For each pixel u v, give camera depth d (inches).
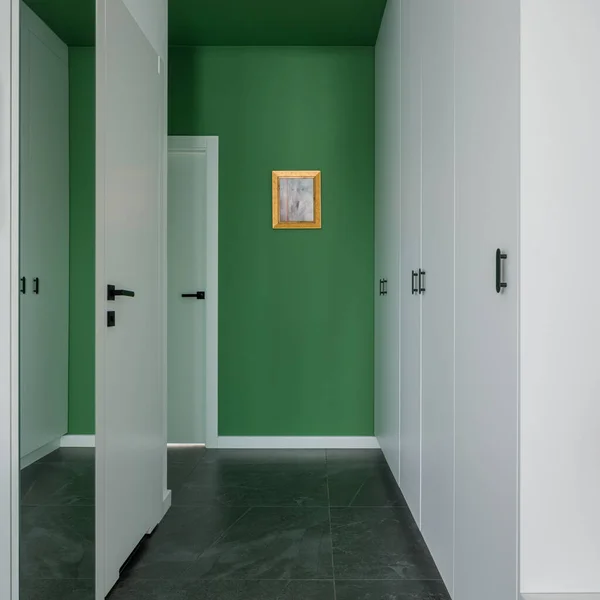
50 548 74.3
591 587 51.2
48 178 76.8
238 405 160.7
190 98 160.1
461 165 69.9
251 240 160.7
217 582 83.0
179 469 139.9
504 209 54.7
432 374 86.2
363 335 161.2
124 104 85.5
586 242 50.7
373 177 160.9
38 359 73.3
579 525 51.1
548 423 51.0
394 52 123.6
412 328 102.0
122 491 84.0
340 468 140.5
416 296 98.4
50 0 72.9
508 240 53.7
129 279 87.5
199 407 163.3
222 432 160.6
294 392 160.9
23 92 69.7
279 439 159.9
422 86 93.8
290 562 89.3
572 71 50.5
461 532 70.0
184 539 97.9
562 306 50.8
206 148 160.2
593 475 51.0
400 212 115.5
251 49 160.1
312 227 160.6
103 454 76.5
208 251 160.4
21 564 69.4
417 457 98.0
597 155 50.6
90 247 80.0
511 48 52.7
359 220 160.7
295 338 161.2
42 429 74.0
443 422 79.2
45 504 74.4
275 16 141.9
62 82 80.0
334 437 160.1
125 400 85.2
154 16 106.4
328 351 161.2
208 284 160.4
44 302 75.7
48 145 76.7
